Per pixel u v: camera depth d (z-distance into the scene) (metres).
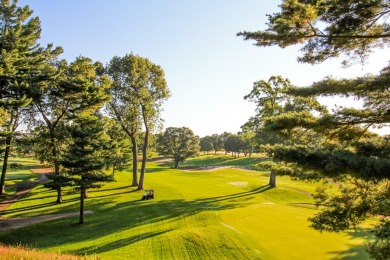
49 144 35.25
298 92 10.44
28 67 31.75
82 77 34.16
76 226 25.91
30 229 24.94
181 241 18.48
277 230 19.30
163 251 17.50
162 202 34.16
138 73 44.22
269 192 42.06
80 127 27.89
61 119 37.16
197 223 22.86
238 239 17.72
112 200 36.16
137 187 45.16
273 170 10.10
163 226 23.27
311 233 18.50
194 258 16.23
